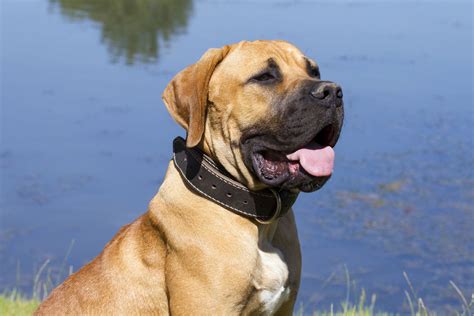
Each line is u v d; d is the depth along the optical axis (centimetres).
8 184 1506
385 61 2388
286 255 485
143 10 3519
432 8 3772
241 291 455
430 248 1245
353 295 1090
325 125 453
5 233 1314
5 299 795
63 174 1580
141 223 492
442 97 2000
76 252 1263
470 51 2580
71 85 2211
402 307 1059
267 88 464
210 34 2883
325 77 2145
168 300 470
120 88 2183
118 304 479
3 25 3189
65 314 488
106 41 2852
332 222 1349
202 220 460
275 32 2845
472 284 1133
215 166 470
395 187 1474
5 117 1909
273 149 461
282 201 470
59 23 3250
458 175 1523
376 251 1238
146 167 1623
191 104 463
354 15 3431
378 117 1842
